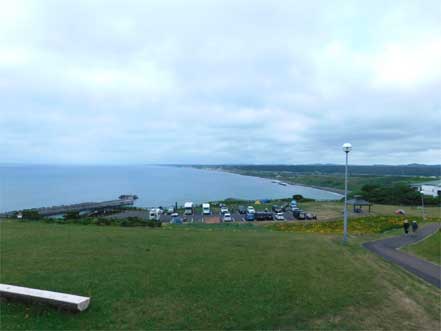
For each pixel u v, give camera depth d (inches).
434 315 244.5
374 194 2379.4
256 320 228.7
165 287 288.0
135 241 505.4
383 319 235.8
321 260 410.0
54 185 5890.8
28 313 223.1
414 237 698.8
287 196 4392.2
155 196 4303.6
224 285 297.6
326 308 252.2
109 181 7327.8
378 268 381.4
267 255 429.1
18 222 768.3
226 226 1227.2
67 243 473.7
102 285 287.7
